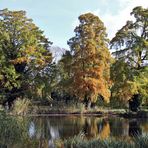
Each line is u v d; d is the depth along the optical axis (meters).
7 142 18.61
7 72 48.47
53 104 50.94
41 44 53.78
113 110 48.19
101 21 53.09
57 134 24.11
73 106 48.03
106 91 51.19
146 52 45.91
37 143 19.38
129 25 46.91
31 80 50.28
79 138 18.58
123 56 46.31
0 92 48.41
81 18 53.00
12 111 35.56
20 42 50.59
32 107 44.69
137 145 15.58
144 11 46.62
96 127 29.34
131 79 45.19
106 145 15.77
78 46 52.12
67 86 52.25
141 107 47.25
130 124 32.19
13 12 50.66
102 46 52.62
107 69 51.91
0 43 49.56
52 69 52.12
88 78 50.78
